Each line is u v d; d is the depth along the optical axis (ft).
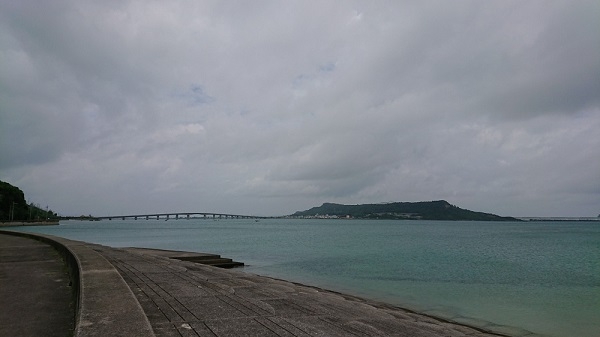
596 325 43.93
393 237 265.13
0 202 384.47
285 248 167.63
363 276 83.66
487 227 538.06
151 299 25.23
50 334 20.01
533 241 222.48
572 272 92.73
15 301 28.02
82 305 17.40
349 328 20.89
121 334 13.29
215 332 17.53
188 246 177.88
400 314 37.73
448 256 131.54
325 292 54.08
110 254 63.77
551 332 40.63
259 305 24.81
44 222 491.72
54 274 41.22
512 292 65.67
